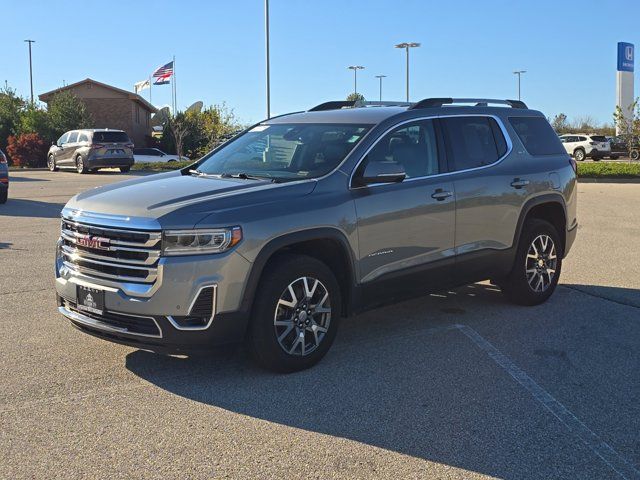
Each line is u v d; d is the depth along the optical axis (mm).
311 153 5418
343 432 3932
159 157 37250
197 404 4297
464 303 6977
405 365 5074
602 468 3564
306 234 4727
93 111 44375
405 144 5637
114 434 3861
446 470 3512
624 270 8586
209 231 4316
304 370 4926
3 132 41938
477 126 6352
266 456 3629
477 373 4922
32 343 5438
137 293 4324
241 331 4508
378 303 5383
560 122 72250
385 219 5258
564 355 5348
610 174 23922
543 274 6867
